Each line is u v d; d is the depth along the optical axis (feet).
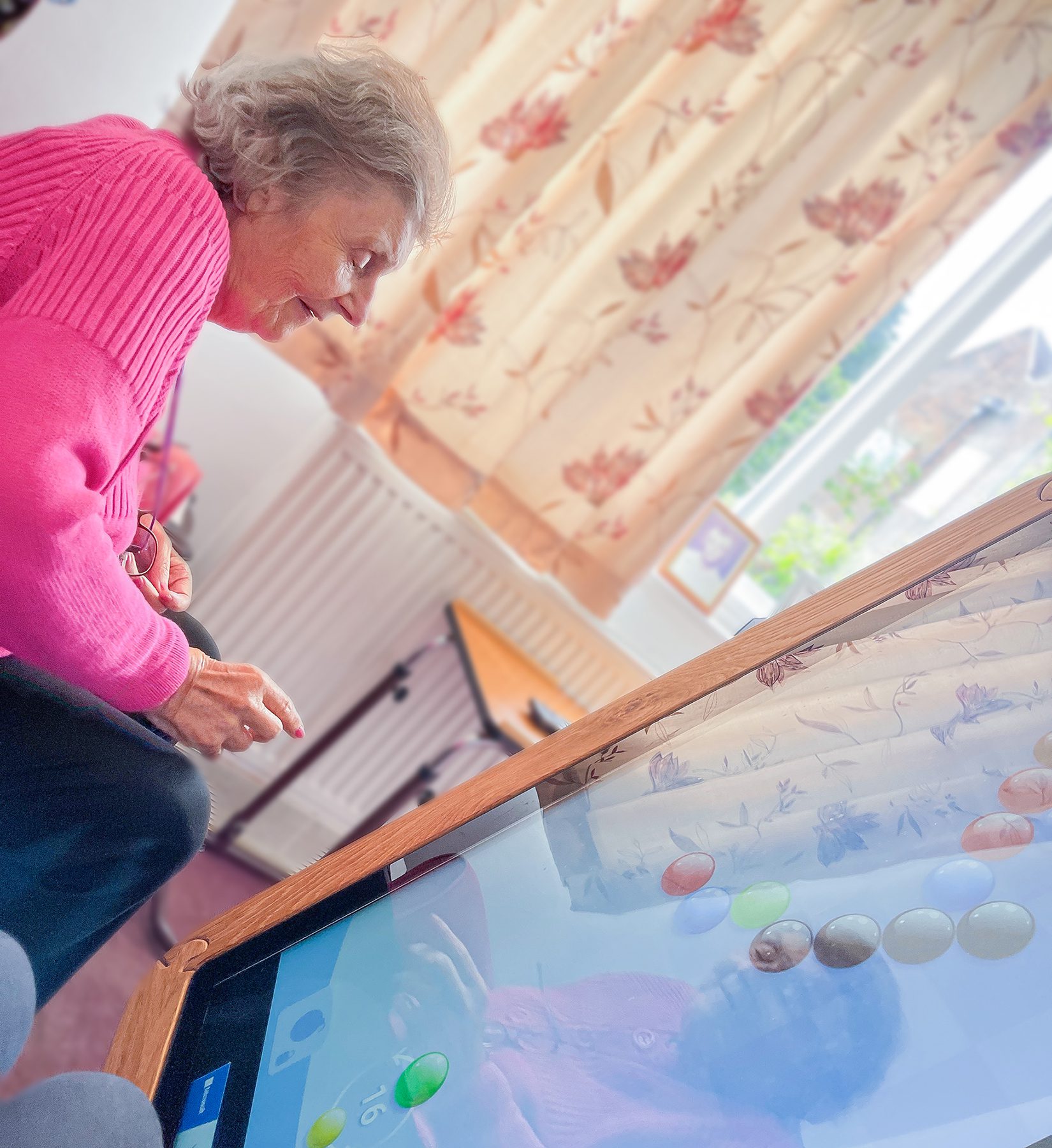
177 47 5.49
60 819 2.58
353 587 6.87
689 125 5.94
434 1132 1.76
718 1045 1.78
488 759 7.52
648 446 6.61
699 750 2.31
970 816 1.93
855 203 6.15
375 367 6.06
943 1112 1.55
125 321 2.43
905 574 2.34
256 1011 2.16
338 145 2.79
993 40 5.87
